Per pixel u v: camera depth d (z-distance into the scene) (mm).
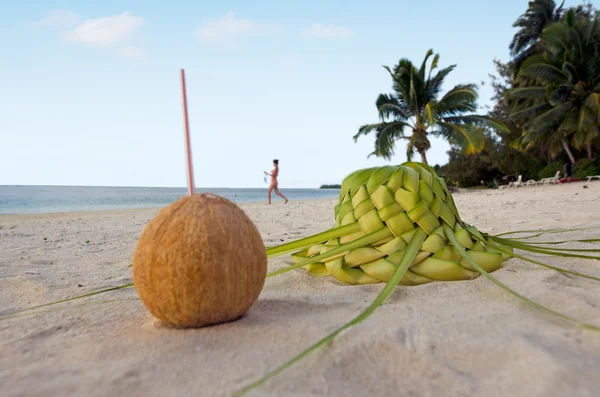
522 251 3213
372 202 2609
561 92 22875
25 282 2916
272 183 17812
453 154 39500
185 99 1960
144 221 9766
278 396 1171
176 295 1648
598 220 4570
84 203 29359
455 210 2791
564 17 26578
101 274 3256
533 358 1327
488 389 1205
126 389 1233
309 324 1748
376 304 1732
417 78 22219
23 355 1544
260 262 1812
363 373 1327
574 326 1624
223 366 1374
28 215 14211
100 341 1656
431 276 2387
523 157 32656
